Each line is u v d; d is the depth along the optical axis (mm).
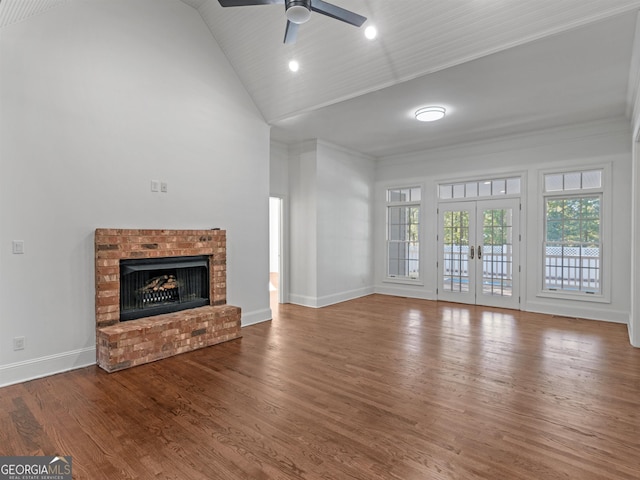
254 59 4504
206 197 4457
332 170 6484
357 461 1985
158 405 2635
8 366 2996
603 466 1940
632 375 3176
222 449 2096
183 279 4250
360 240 7234
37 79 3127
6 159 2971
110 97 3596
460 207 6547
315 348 3959
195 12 4355
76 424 2371
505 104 4551
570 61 3428
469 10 3076
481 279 6332
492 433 2264
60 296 3277
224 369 3342
